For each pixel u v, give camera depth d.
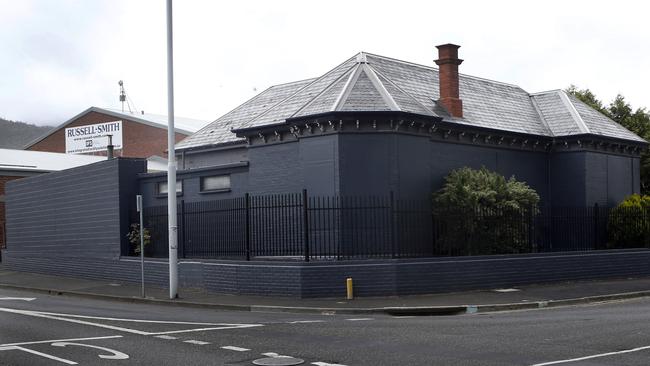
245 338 12.14
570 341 11.38
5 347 11.46
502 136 25.91
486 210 21.16
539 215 23.61
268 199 21.00
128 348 11.23
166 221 22.97
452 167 24.12
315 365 9.60
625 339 11.55
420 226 21.09
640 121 39.50
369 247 20.56
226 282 19.59
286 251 20.34
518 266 20.70
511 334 12.26
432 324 13.91
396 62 26.48
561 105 29.48
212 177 25.41
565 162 28.00
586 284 21.55
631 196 27.66
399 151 21.28
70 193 26.52
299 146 22.12
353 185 20.84
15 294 22.03
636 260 24.34
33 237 28.97
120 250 23.73
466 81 28.55
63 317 15.57
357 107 20.97
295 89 30.73
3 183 36.12
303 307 16.69
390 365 9.54
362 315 16.05
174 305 18.12
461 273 19.39
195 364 9.82
